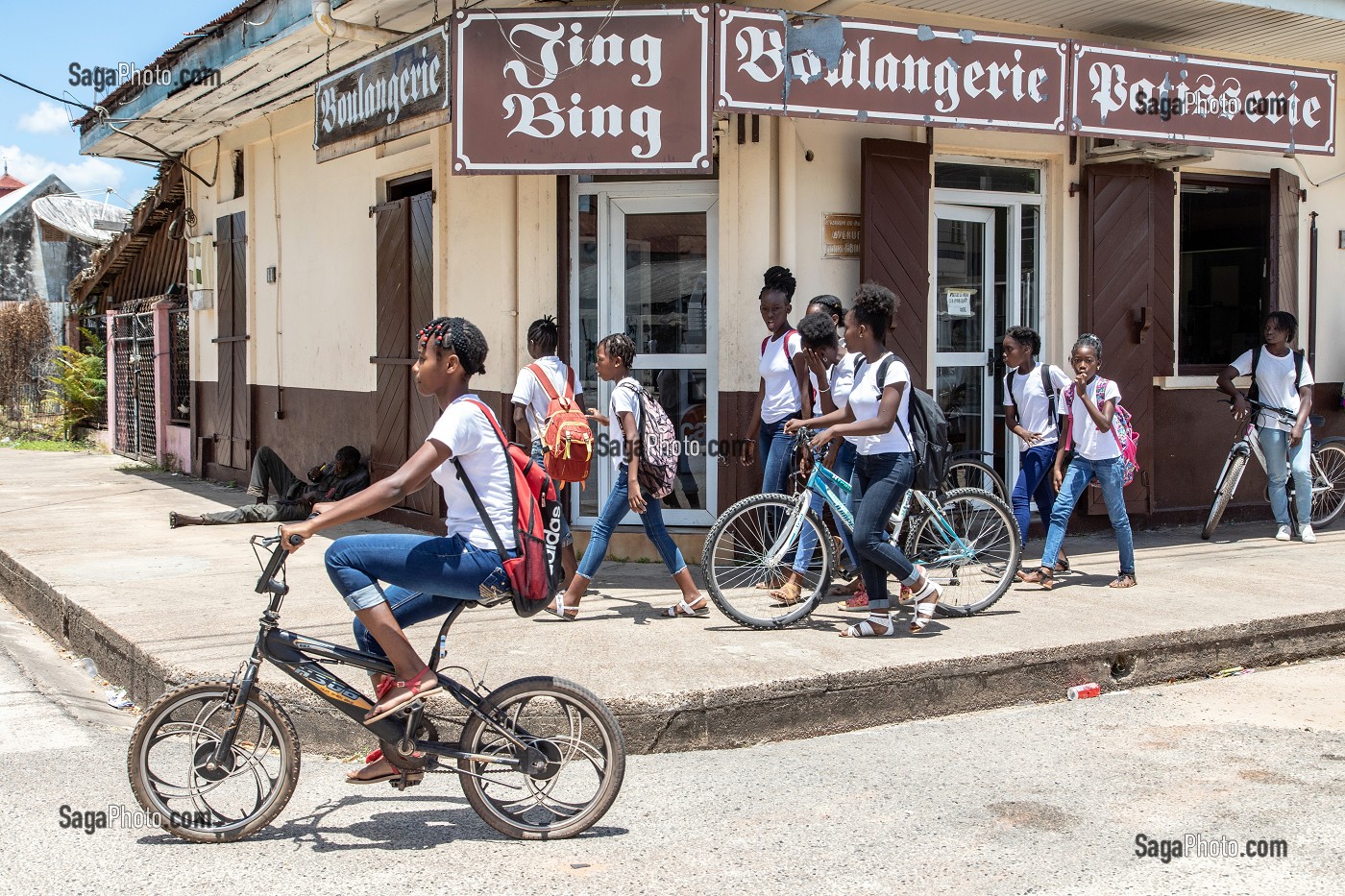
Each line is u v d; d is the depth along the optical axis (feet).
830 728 17.87
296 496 35.22
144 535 31.86
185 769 15.25
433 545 13.03
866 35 23.49
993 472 28.14
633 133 22.68
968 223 29.63
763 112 22.93
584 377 27.66
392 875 12.61
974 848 13.38
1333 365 34.78
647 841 13.61
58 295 111.24
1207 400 32.73
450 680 13.34
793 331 23.68
